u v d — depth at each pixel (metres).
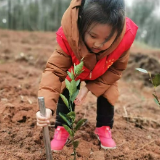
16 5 15.82
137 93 3.91
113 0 1.28
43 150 1.77
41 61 4.73
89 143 1.93
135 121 2.49
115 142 1.99
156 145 2.01
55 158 1.69
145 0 22.39
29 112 2.21
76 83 1.37
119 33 1.36
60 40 1.59
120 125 2.29
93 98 3.13
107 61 1.63
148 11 22.38
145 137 2.12
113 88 1.83
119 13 1.28
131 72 4.90
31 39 8.54
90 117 2.41
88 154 1.79
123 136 2.11
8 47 5.93
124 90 3.98
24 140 1.84
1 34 8.84
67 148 1.82
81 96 1.73
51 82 1.53
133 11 22.31
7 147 1.76
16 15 15.88
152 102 3.43
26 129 1.97
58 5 17.23
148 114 2.84
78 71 1.34
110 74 1.73
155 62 4.93
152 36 22.59
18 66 4.20
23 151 1.73
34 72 3.89
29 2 16.39
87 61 1.55
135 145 1.96
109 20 1.26
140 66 4.95
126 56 1.70
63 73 1.62
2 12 15.52
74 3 1.42
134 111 2.84
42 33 11.02
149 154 1.80
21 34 9.70
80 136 2.01
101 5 1.27
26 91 2.83
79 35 1.41
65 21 1.48
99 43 1.34
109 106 1.88
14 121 2.10
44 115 1.30
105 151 1.85
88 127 2.16
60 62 1.60
